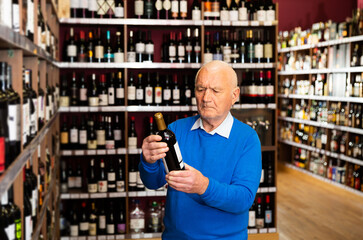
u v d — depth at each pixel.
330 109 6.35
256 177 1.69
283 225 4.75
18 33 1.40
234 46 4.38
